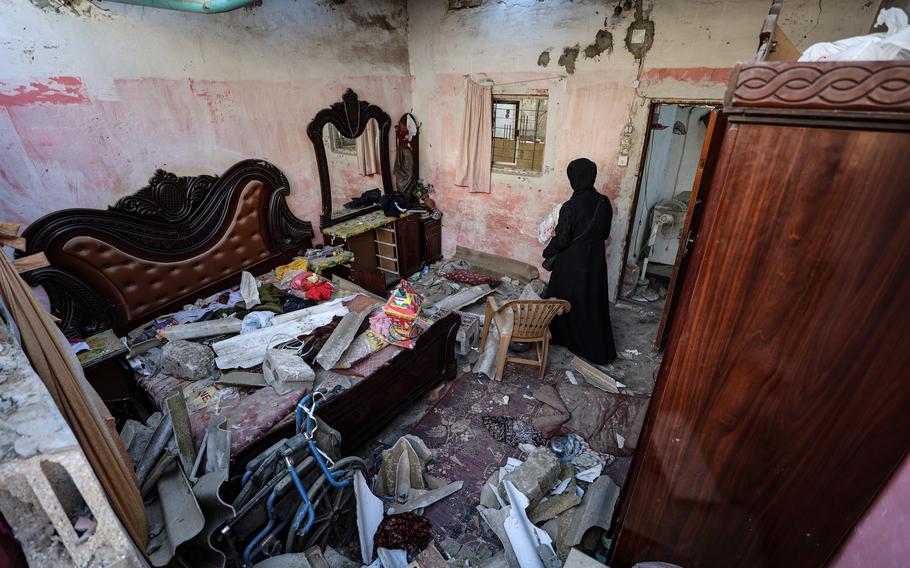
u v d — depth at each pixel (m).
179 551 1.68
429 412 3.41
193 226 3.73
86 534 1.02
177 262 3.69
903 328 1.00
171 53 3.31
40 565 1.01
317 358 2.94
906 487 1.02
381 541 2.32
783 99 0.95
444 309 4.38
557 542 2.32
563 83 4.45
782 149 1.00
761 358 1.21
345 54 4.60
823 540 1.31
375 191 5.48
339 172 4.93
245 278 3.97
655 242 5.51
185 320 3.48
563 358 4.04
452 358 3.67
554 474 2.64
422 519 2.46
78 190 3.08
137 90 3.20
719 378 1.29
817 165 0.98
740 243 1.12
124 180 3.28
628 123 4.22
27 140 2.80
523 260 5.59
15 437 0.94
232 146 3.88
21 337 1.23
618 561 1.87
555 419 3.27
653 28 3.82
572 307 3.88
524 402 3.49
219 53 3.59
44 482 0.94
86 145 3.04
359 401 2.84
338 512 2.31
